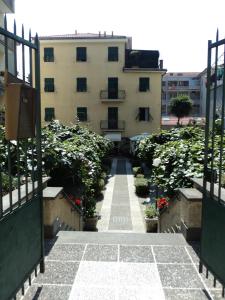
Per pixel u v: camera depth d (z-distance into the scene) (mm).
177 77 86500
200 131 14430
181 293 3520
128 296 3469
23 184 4426
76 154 8859
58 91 39812
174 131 15875
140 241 5137
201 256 3766
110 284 3715
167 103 87062
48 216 5246
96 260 4371
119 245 4938
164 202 9828
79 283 3721
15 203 3053
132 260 4383
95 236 5371
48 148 7727
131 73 39719
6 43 2797
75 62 39594
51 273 3953
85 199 12195
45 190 5766
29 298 3389
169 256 4531
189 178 6250
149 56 40969
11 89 2867
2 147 5129
